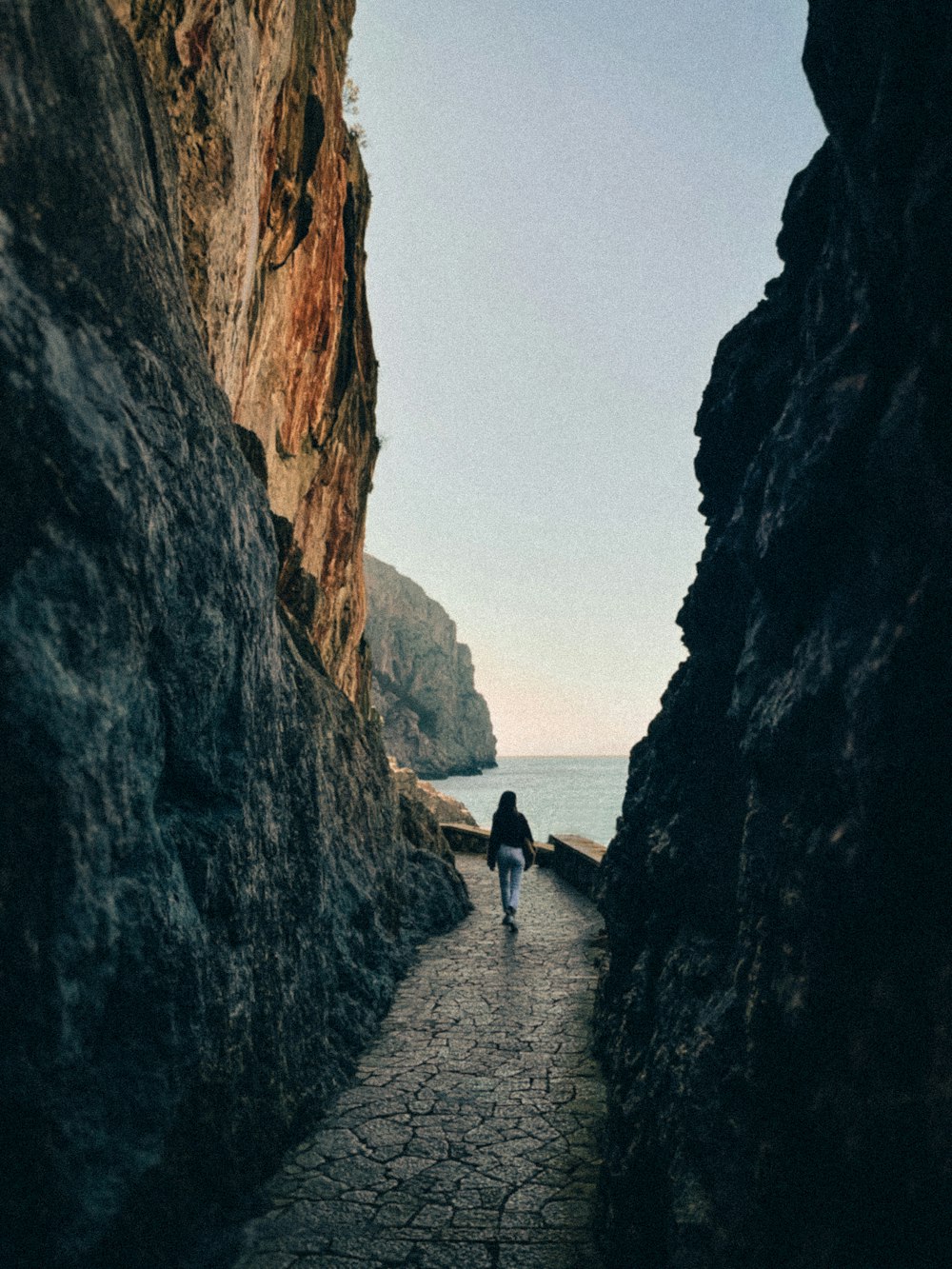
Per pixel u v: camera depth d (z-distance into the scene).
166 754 3.16
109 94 2.94
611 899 4.53
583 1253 2.97
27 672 2.22
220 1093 3.18
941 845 1.53
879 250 1.75
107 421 2.68
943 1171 1.36
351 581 15.20
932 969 1.50
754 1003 2.05
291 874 4.56
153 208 3.45
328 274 12.21
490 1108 4.24
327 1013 4.83
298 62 9.38
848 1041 1.67
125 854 2.68
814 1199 1.77
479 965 7.14
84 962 2.40
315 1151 3.72
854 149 1.84
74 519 2.47
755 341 2.96
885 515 1.74
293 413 11.52
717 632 3.29
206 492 3.52
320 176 11.39
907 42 1.61
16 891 2.17
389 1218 3.18
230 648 3.71
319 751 6.05
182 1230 2.81
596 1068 4.77
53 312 2.45
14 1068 2.15
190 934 3.02
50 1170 2.24
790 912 1.92
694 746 3.35
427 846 11.46
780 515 2.15
